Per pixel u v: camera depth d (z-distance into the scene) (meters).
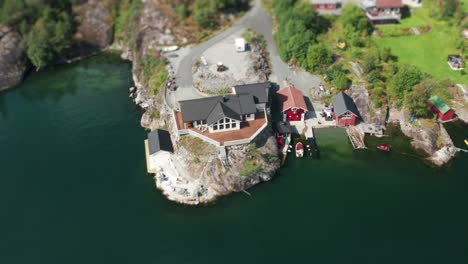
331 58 122.81
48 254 80.75
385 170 97.38
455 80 118.44
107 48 149.12
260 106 103.94
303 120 109.25
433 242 81.12
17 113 120.38
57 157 103.69
